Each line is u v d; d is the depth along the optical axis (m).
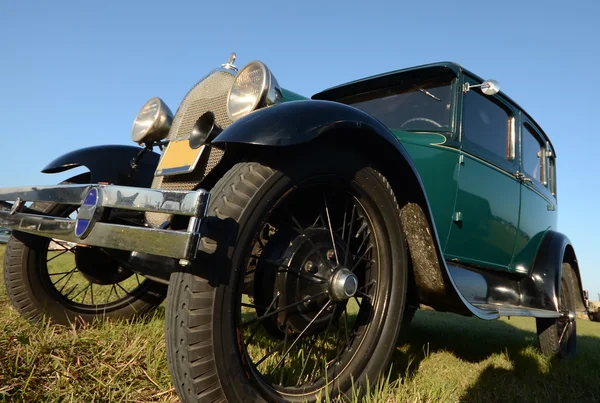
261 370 1.72
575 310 3.80
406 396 1.71
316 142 1.55
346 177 1.62
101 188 1.37
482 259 2.93
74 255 2.38
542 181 3.98
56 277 3.58
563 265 3.78
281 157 1.44
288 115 1.40
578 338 5.06
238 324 1.30
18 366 1.50
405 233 1.93
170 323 1.21
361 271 1.87
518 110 3.44
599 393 2.31
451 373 2.36
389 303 1.73
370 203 1.71
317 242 1.60
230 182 1.36
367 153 1.75
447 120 2.69
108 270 2.46
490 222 2.93
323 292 1.56
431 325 4.65
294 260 1.54
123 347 1.85
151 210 1.22
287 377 1.68
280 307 1.50
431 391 1.81
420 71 2.75
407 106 2.89
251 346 2.12
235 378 1.24
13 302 2.20
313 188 1.64
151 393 1.53
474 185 2.78
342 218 1.83
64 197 1.53
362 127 1.54
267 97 1.62
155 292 2.59
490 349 3.37
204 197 1.13
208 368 1.18
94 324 2.37
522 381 2.39
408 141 2.48
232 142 1.41
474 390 2.07
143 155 2.56
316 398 1.46
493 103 3.16
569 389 2.34
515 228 3.23
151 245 1.17
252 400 1.28
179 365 1.18
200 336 1.18
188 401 1.18
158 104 2.21
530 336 4.69
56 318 2.27
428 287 2.03
